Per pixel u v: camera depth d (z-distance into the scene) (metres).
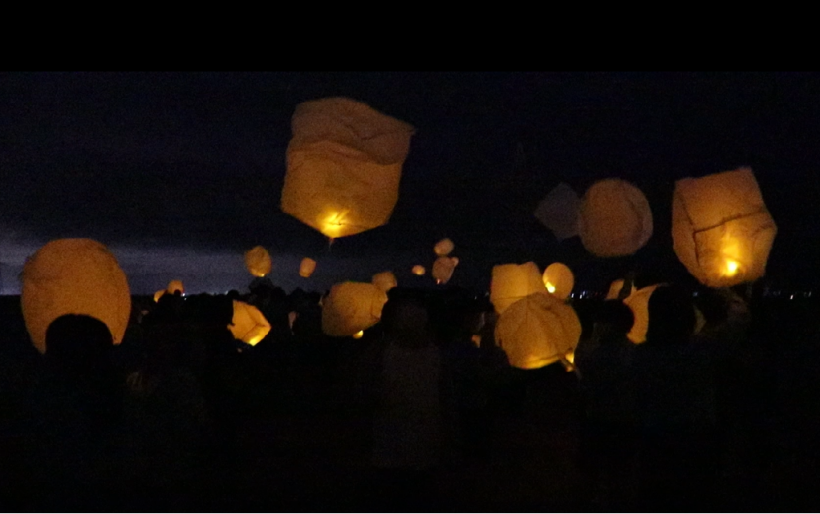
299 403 10.34
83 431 3.30
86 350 3.37
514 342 4.91
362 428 9.13
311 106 3.85
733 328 5.39
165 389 3.56
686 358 4.10
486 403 6.25
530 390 5.77
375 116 3.83
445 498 5.91
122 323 3.93
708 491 5.50
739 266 4.50
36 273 3.75
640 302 5.00
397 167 3.90
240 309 6.77
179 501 5.09
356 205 3.79
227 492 5.93
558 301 4.98
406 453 4.27
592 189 5.70
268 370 11.77
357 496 6.05
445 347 5.98
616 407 4.20
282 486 6.36
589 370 4.42
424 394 4.30
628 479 4.32
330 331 6.83
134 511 3.46
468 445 6.57
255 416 9.70
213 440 5.42
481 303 6.61
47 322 3.72
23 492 4.40
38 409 3.33
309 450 7.96
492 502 5.77
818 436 7.22
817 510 5.23
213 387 5.32
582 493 6.00
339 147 3.72
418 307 4.44
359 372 4.43
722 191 4.54
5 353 11.80
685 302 4.17
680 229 4.71
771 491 5.76
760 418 5.64
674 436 4.08
